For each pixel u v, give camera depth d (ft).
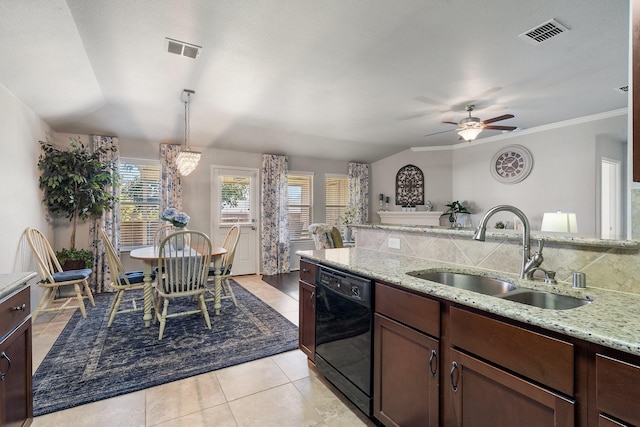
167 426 5.94
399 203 22.76
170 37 8.11
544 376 3.36
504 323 3.75
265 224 19.65
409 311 5.07
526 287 5.01
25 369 5.50
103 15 7.23
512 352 3.66
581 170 15.57
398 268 6.25
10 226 10.16
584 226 15.52
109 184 15.10
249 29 7.77
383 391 5.61
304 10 7.04
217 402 6.68
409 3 6.82
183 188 17.72
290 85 11.20
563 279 5.02
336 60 9.36
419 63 9.59
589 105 13.61
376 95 12.24
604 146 15.64
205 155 18.34
